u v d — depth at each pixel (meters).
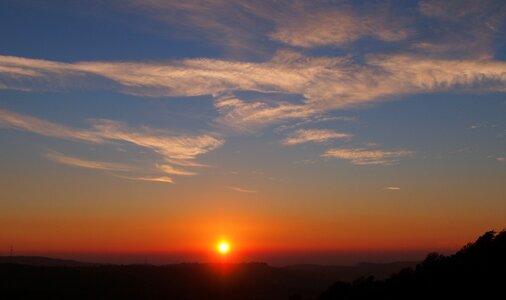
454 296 46.47
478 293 45.09
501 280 46.09
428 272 55.75
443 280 51.34
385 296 54.44
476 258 53.44
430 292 49.69
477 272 49.78
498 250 52.88
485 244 56.19
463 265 53.09
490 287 45.41
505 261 49.69
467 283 48.19
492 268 49.31
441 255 61.28
